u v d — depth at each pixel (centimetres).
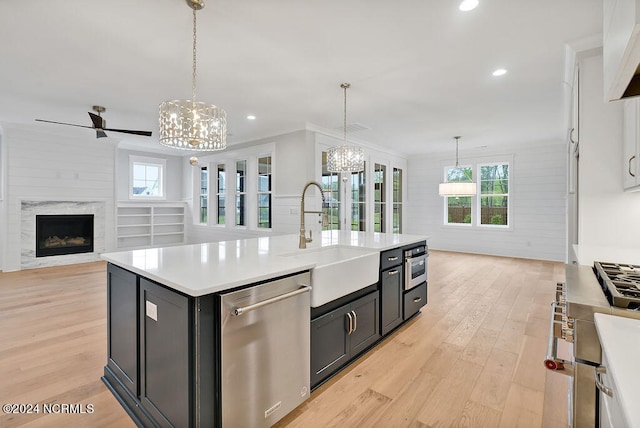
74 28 238
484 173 731
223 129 255
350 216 630
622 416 64
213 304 140
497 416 178
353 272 223
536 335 285
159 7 213
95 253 622
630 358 78
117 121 499
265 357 159
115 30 241
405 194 825
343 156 357
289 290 172
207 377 138
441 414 180
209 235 735
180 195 823
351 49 270
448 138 620
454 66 301
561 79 330
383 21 229
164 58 287
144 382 169
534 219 659
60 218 580
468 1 206
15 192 531
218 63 296
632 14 81
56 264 575
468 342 271
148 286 164
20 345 260
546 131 556
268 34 246
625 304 114
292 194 550
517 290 428
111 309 205
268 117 480
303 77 327
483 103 408
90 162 614
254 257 209
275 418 165
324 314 203
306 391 184
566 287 143
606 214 250
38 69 311
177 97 388
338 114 463
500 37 250
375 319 258
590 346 118
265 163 620
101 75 324
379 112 450
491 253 712
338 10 216
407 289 304
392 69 309
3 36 249
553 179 638
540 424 171
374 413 180
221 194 726
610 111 249
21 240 539
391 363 235
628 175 222
